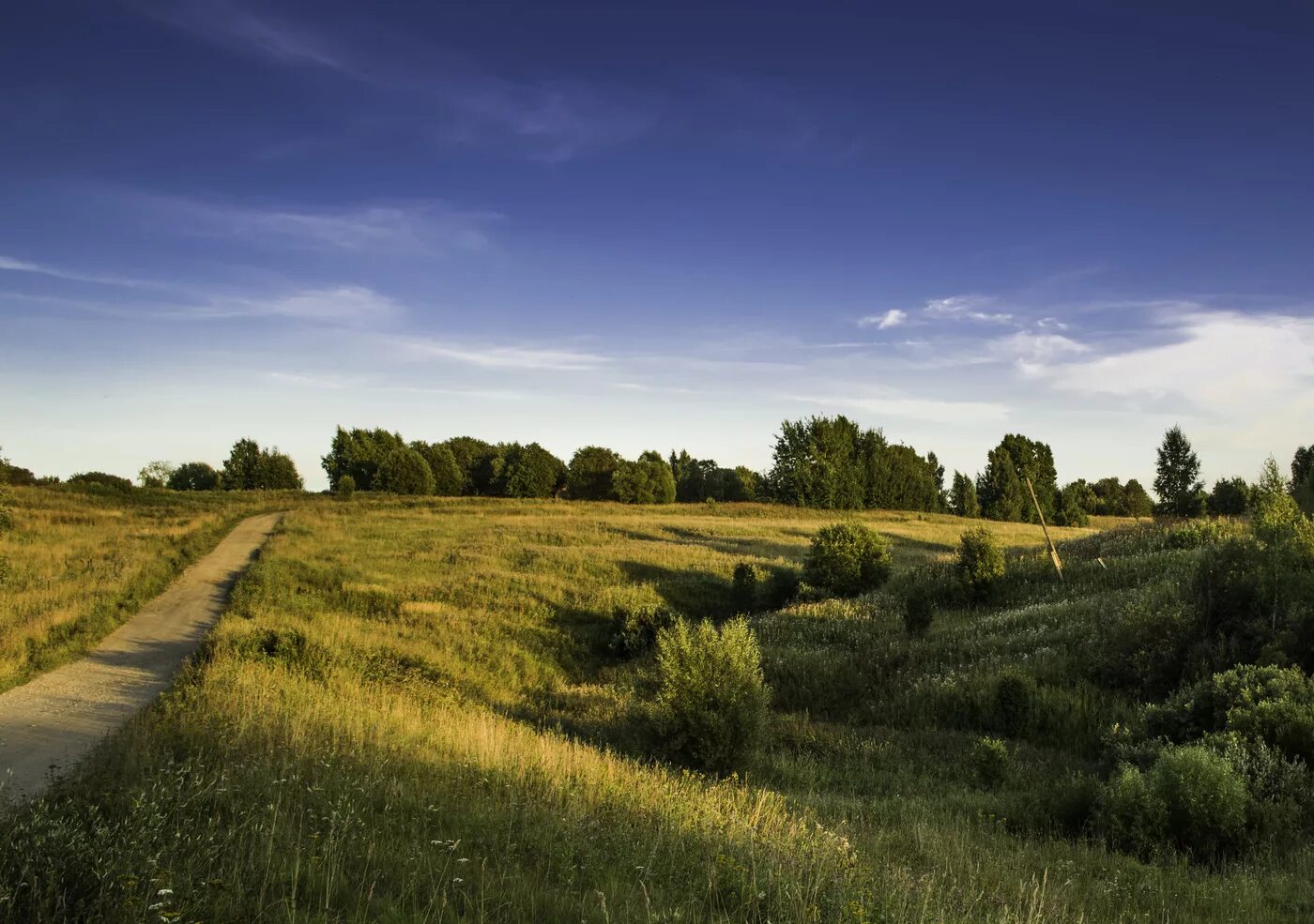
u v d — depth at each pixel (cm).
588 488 9619
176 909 431
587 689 2070
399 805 733
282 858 547
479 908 494
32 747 1081
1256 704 1089
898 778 1255
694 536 5103
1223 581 1576
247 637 1820
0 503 3241
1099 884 730
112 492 6725
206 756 880
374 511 6512
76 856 468
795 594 3203
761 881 594
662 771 1138
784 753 1413
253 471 10594
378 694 1525
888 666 1950
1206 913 680
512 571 3694
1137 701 1455
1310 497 2259
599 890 552
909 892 618
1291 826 881
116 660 1756
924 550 4700
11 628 1883
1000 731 1513
